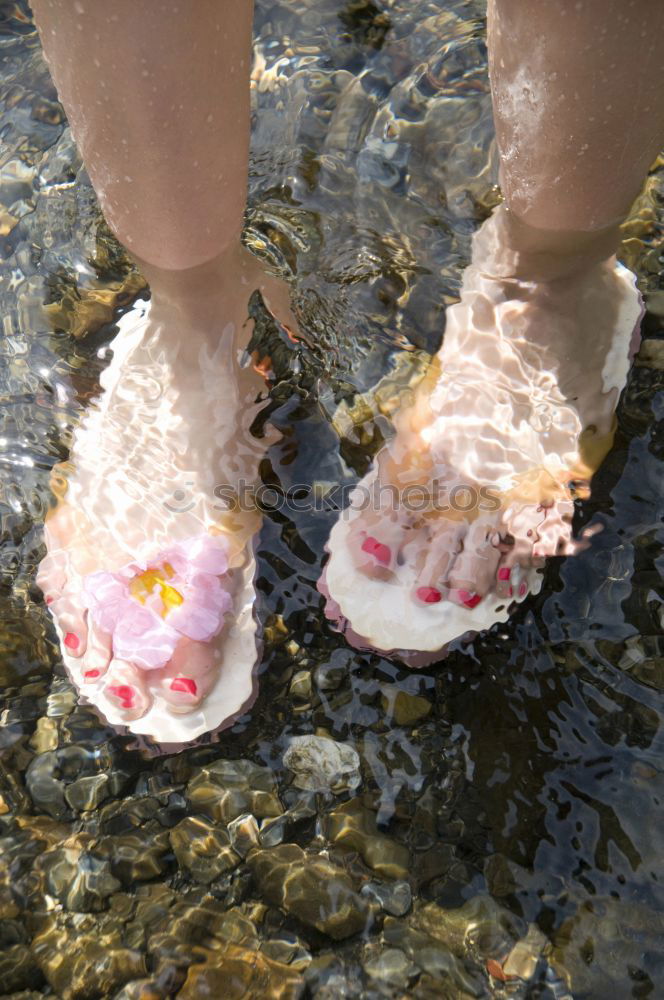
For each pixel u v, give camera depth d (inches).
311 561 50.4
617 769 44.8
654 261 60.2
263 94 68.8
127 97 40.1
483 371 53.7
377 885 42.3
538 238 49.4
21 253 62.8
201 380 52.5
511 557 49.2
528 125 44.1
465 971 40.1
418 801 44.6
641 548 50.0
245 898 42.2
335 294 58.8
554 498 50.7
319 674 47.9
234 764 45.7
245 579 49.8
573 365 53.4
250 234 61.5
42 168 66.5
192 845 43.5
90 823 44.3
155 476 51.7
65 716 46.9
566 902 41.6
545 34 40.0
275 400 54.7
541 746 45.6
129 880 42.8
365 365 56.0
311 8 72.9
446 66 69.1
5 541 51.9
